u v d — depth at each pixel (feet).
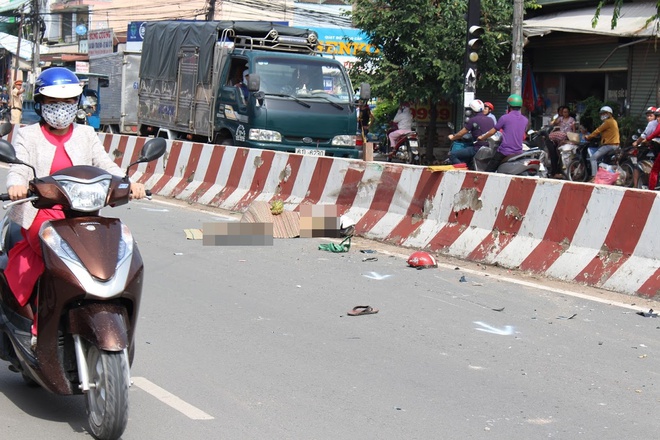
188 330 23.07
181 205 48.24
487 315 25.31
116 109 84.79
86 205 14.85
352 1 78.38
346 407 17.57
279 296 27.12
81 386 14.58
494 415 17.37
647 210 27.99
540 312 25.73
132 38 150.10
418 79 73.56
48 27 184.65
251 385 18.79
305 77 57.62
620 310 26.00
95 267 14.47
